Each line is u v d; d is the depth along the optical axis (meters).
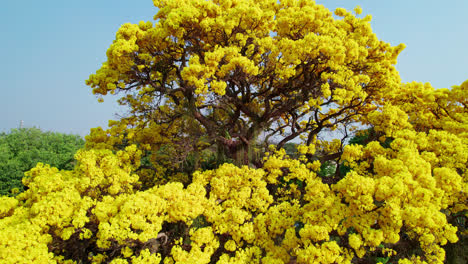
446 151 8.22
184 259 6.57
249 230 7.27
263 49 12.02
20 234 6.09
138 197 6.59
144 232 6.24
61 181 7.77
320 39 10.30
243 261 6.96
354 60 11.48
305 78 12.11
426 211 6.22
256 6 11.33
